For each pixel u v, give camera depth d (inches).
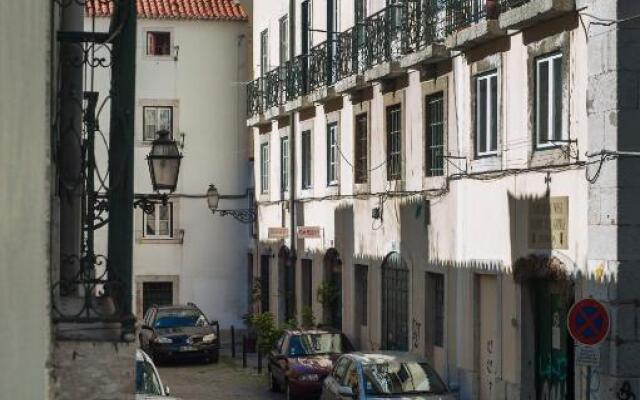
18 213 325.4
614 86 741.9
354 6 1272.1
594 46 764.0
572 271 791.7
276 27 1628.9
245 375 1326.3
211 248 1838.1
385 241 1182.3
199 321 1504.7
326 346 1112.2
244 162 1841.8
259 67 1728.6
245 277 1845.5
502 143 908.0
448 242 1017.5
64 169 376.8
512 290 885.2
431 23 1024.9
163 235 1831.9
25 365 327.6
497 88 921.5
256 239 1727.4
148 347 1478.8
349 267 1300.4
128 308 358.0
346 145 1310.3
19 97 325.4
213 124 1838.1
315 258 1423.5
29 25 325.7
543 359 860.6
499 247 910.4
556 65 830.5
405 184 1126.4
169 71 1827.0
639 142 741.9
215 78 1840.6
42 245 327.6
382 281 1199.6
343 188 1318.9
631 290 735.7
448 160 1016.2
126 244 364.5
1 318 323.9
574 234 790.5
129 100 370.6
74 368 346.3
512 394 882.8
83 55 391.5
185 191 1830.7
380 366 809.5
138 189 1806.1
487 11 897.5
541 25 840.3
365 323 1270.9
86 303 351.9
